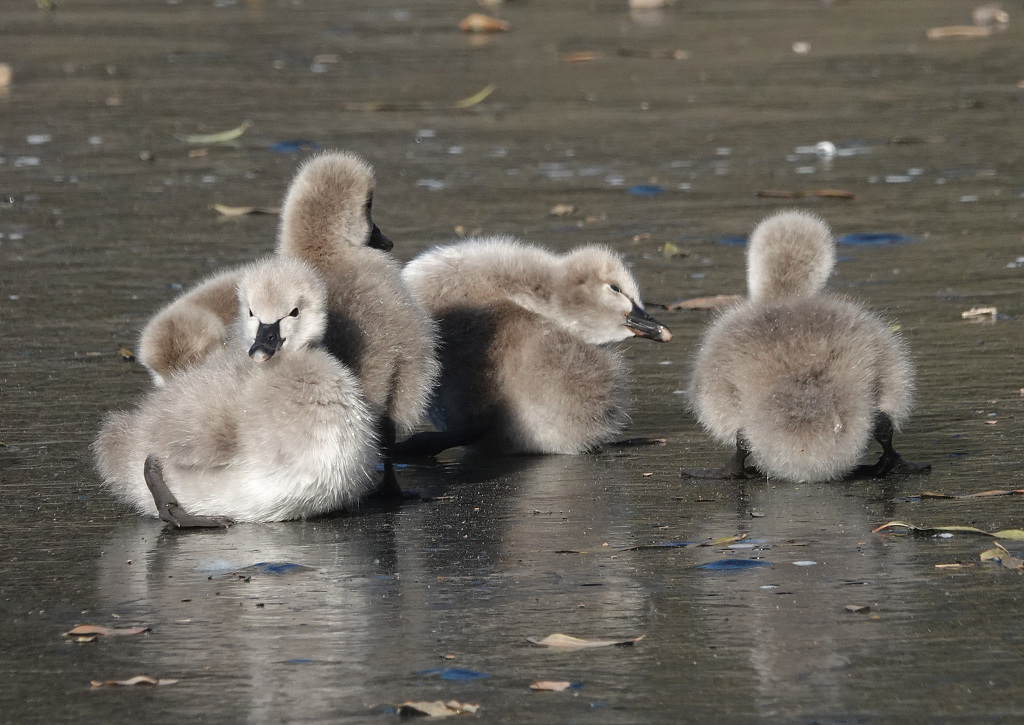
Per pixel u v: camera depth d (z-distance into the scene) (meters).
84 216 21.16
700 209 21.47
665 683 7.28
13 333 15.52
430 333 11.78
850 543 9.41
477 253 13.44
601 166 24.56
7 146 26.00
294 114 29.02
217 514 10.36
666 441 12.57
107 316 16.17
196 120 28.41
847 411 10.73
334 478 10.26
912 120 27.89
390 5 46.81
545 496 10.97
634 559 9.23
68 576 9.11
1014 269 17.64
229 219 21.05
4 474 11.30
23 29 40.72
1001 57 34.97
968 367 13.80
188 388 10.53
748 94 31.06
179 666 7.62
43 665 7.67
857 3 46.25
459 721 6.91
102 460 10.73
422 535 9.94
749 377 11.07
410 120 28.50
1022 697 7.04
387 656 7.69
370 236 12.55
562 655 7.66
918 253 18.64
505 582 8.84
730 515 10.22
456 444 12.58
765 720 6.87
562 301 13.07
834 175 23.56
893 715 6.89
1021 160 24.20
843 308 11.43
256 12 45.12
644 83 32.47
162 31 40.59
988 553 9.00
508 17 43.78
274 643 7.90
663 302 16.81
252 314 10.59
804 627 7.95
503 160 25.06
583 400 12.36
